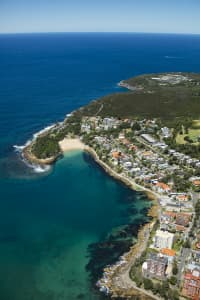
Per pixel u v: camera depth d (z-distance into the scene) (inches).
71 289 5536.4
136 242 6697.8
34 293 5457.7
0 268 5999.0
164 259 5738.2
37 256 6338.6
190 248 6323.8
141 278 5644.7
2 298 5334.6
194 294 5226.4
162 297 5270.7
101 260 6210.6
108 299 5305.1
